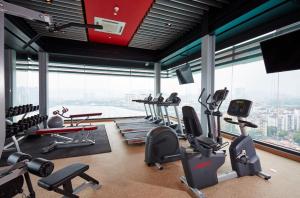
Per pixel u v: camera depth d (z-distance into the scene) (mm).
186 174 2182
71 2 3414
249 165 2537
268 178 2430
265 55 3059
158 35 5273
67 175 1717
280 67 2850
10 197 1356
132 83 8500
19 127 3473
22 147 3979
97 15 3896
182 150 2213
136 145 4148
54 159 3266
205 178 2195
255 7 2812
